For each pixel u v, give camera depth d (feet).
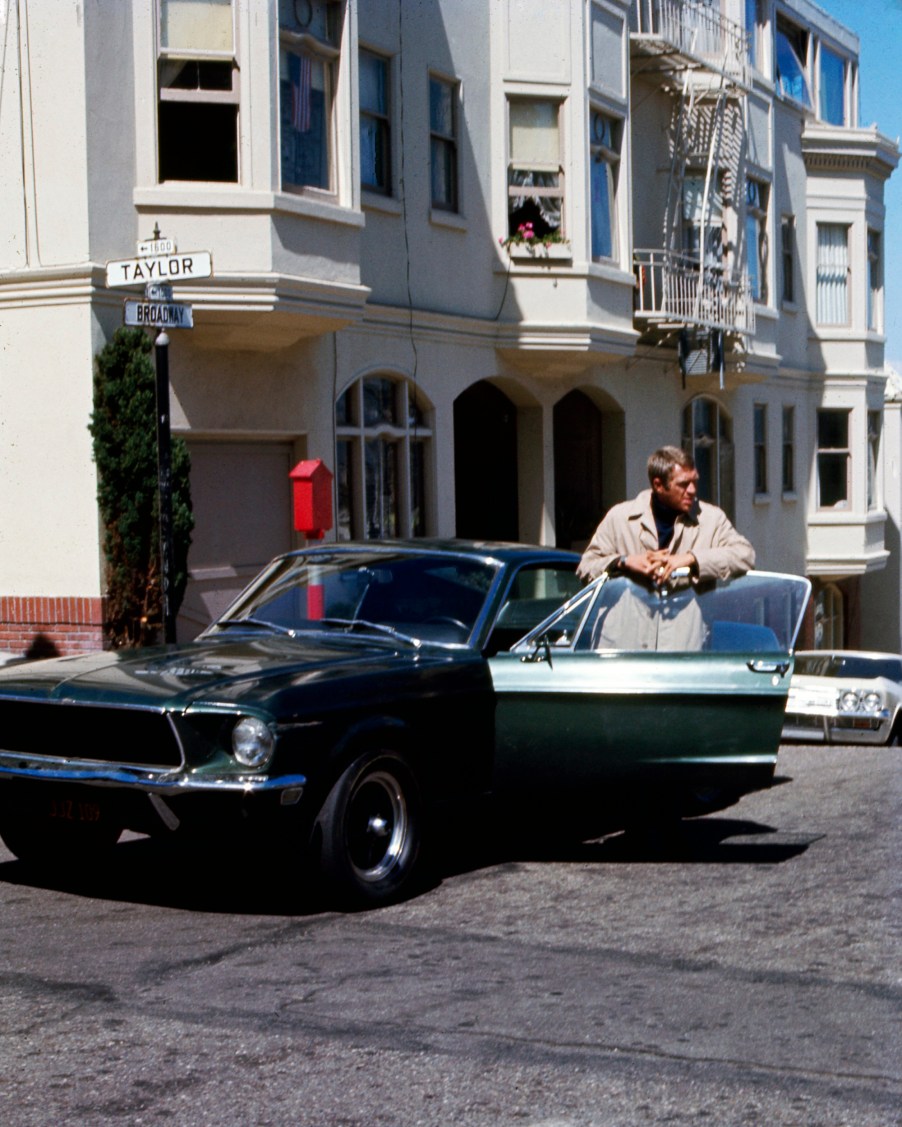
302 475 44.06
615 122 68.49
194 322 48.01
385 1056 15.93
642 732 24.12
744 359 81.82
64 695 22.13
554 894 23.49
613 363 73.61
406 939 20.74
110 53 46.19
